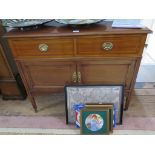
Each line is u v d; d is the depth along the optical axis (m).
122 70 1.18
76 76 1.22
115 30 1.01
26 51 1.11
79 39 1.04
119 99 1.26
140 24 1.09
